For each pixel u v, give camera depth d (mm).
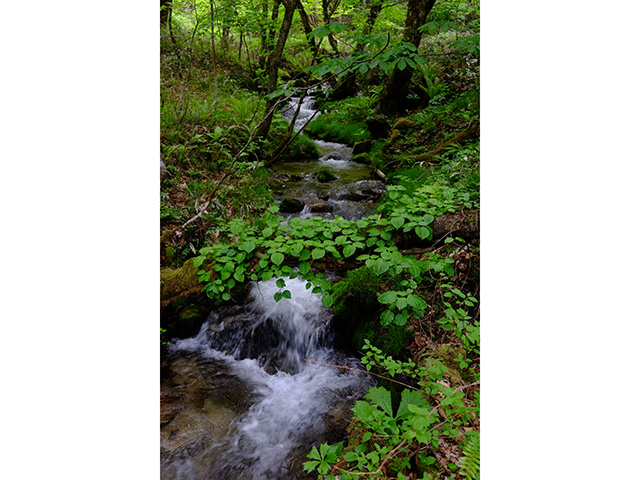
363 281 3322
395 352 2959
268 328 3461
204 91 8062
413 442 1984
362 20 8586
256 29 7168
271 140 7250
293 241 2576
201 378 3061
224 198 4602
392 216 2574
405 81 8125
